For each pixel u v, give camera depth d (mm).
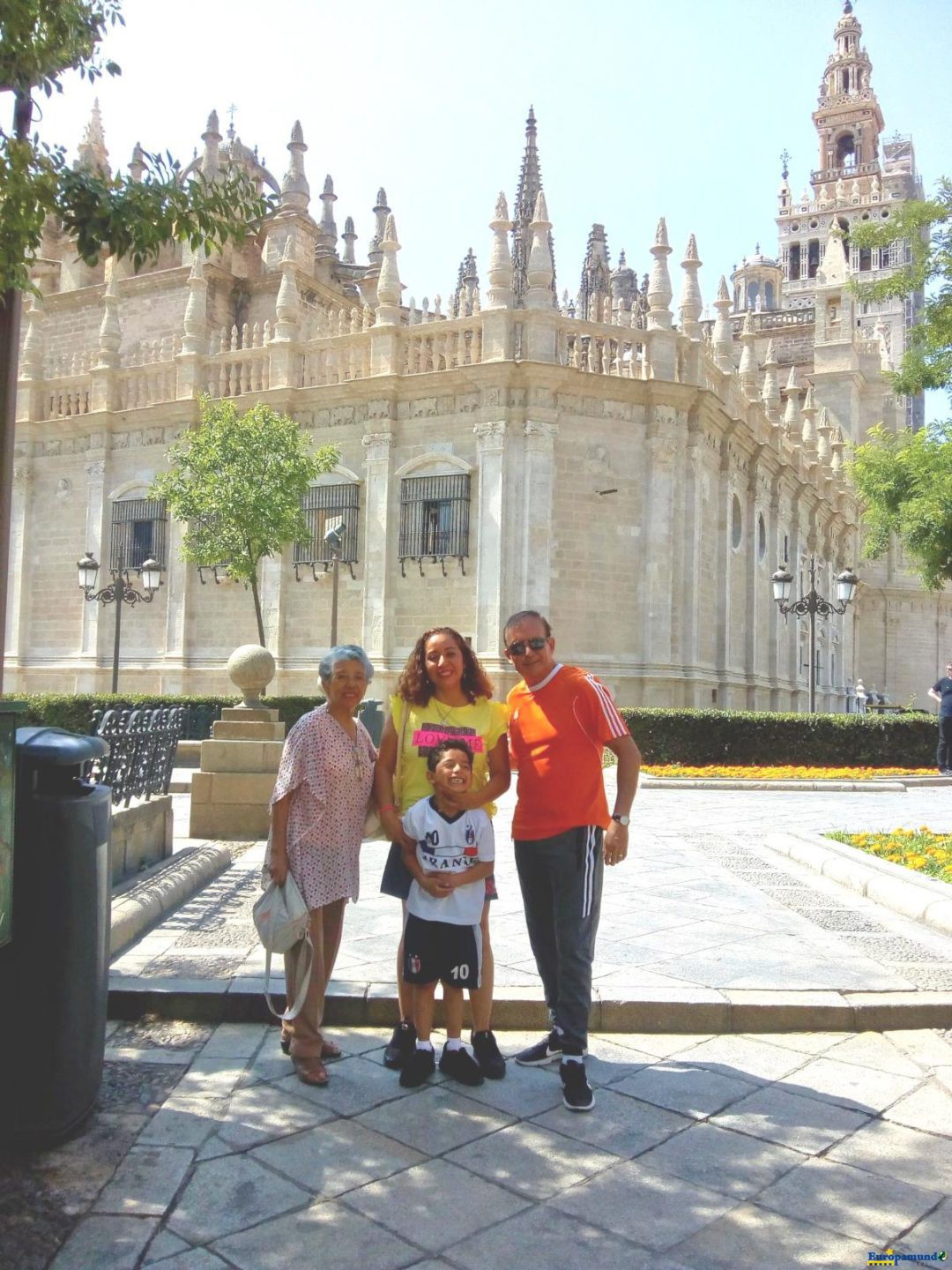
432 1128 4566
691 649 25641
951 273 19766
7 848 4164
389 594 25391
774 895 9102
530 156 47156
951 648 55500
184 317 32906
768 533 33281
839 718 22516
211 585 28062
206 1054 5402
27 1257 3533
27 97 6539
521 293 40562
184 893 8570
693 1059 5465
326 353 27297
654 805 16219
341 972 6438
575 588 24516
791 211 99500
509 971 6570
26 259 6258
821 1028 5914
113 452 29969
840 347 52594
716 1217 3859
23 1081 4242
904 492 24094
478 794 5195
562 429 24750
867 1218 3869
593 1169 4211
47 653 30656
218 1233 3713
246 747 11656
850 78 105938
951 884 8844
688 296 26453
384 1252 3604
